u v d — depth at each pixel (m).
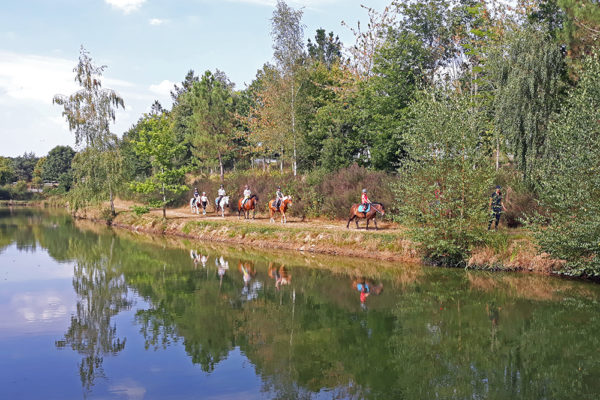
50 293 17.06
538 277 17.45
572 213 16.11
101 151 40.44
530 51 20.30
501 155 27.16
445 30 37.28
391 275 18.67
